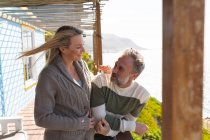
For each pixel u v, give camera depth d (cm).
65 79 167
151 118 788
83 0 404
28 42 871
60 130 170
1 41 595
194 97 61
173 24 59
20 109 741
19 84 734
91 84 184
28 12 550
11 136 327
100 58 499
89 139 184
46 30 1033
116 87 177
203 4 59
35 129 555
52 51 174
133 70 171
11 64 666
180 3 59
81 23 705
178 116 62
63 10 500
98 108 178
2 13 567
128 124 179
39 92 162
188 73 61
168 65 62
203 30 60
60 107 170
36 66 930
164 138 68
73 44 170
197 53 60
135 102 181
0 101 585
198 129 63
